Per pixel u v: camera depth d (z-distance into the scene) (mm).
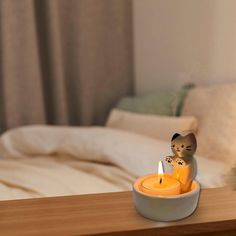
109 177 1236
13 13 1962
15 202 677
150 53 2090
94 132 1547
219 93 1450
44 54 2154
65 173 1216
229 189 728
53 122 2221
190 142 616
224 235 612
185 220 602
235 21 1462
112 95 2264
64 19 2129
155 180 658
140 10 2121
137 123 1693
